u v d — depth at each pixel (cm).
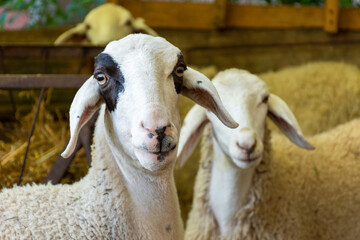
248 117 353
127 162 265
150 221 272
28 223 260
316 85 659
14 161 413
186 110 570
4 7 908
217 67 809
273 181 395
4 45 534
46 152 433
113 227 266
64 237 258
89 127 358
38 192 276
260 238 382
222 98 364
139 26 730
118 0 789
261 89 370
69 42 720
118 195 269
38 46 544
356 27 805
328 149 456
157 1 796
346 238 429
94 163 277
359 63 809
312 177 429
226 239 387
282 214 393
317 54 817
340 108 645
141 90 238
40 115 514
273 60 816
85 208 268
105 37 691
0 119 667
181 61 256
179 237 283
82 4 908
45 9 893
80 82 376
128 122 243
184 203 566
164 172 269
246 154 338
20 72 725
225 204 385
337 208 428
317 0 896
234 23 814
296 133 384
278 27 819
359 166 446
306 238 404
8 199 270
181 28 804
